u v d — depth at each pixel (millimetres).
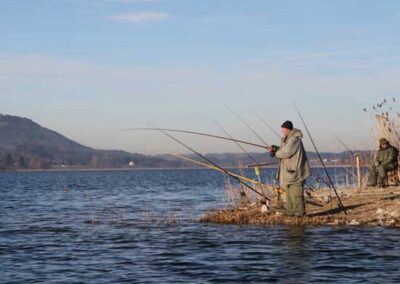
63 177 111062
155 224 18344
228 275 10820
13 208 28344
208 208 25125
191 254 12867
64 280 10852
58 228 18516
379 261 11594
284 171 16703
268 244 13633
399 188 20078
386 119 22141
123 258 12742
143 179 86500
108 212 24734
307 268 11188
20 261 12695
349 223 16016
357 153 22734
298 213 16828
